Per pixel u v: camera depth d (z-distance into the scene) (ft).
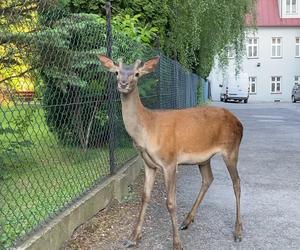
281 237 16.52
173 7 45.16
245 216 18.88
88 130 20.30
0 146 16.96
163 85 33.04
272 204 20.68
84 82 19.01
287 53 165.17
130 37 28.48
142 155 15.57
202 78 95.96
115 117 21.89
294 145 39.14
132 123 14.88
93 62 20.16
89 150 20.49
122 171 21.52
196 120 15.96
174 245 15.07
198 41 49.47
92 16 23.03
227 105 116.98
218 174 27.12
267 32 165.07
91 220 17.22
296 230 17.24
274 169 28.71
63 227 14.78
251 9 69.77
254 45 165.58
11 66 16.69
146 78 26.99
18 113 16.16
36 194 15.90
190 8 47.01
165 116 15.52
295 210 19.77
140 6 36.04
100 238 15.96
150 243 15.83
